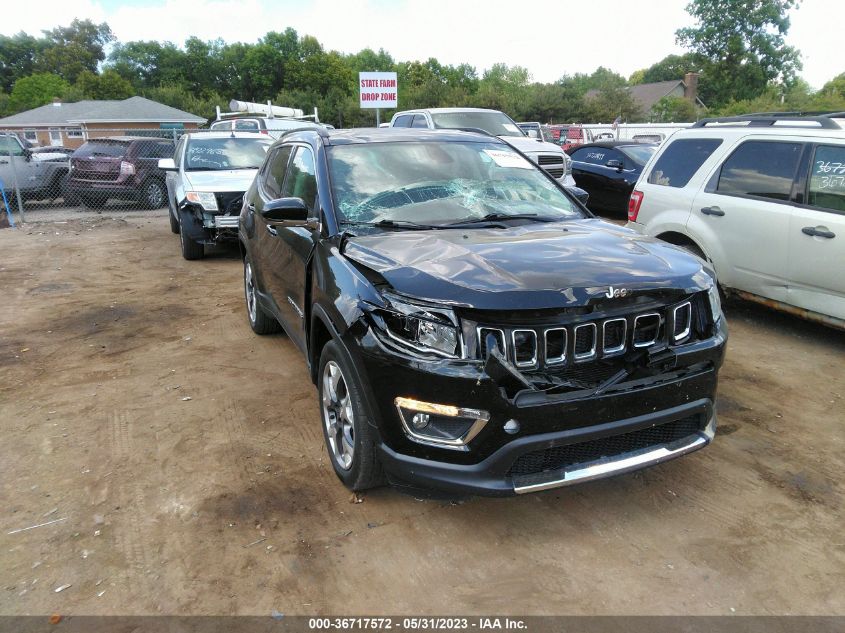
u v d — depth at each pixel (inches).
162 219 540.7
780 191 213.3
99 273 340.2
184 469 142.1
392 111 2330.2
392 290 113.0
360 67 3686.0
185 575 108.8
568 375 107.8
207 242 357.1
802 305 209.6
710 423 123.5
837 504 127.3
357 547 115.5
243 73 3186.5
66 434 159.3
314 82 3056.1
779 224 210.2
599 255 123.0
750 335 230.4
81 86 2805.1
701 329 121.1
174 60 3233.3
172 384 189.9
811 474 138.3
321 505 128.0
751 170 223.8
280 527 121.3
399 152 167.8
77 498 131.5
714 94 2372.0
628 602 101.7
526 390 103.3
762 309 261.4
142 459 146.8
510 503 128.4
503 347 104.5
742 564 110.1
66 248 411.5
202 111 2662.4
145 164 574.9
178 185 371.2
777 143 217.0
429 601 102.8
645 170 266.2
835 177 198.8
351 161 160.9
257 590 105.4
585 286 108.3
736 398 177.3
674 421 116.8
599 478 110.1
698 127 249.0
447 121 506.9
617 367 111.1
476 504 128.0
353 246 132.4
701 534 118.2
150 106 2041.1
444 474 107.7
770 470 139.8
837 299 199.2
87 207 582.9
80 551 115.1
